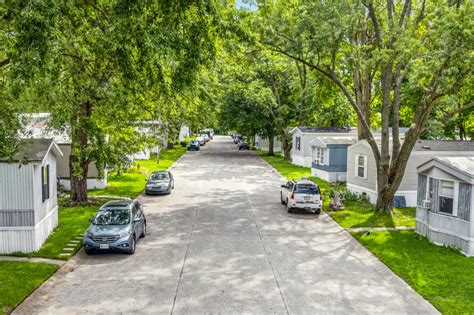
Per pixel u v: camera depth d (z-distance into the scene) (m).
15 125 11.91
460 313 10.14
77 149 20.20
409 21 19.28
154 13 12.48
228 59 22.80
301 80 44.44
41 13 9.57
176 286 11.73
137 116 23.47
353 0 20.02
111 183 30.52
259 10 22.55
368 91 26.66
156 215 20.86
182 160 48.31
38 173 15.16
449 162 15.37
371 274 12.85
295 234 17.45
